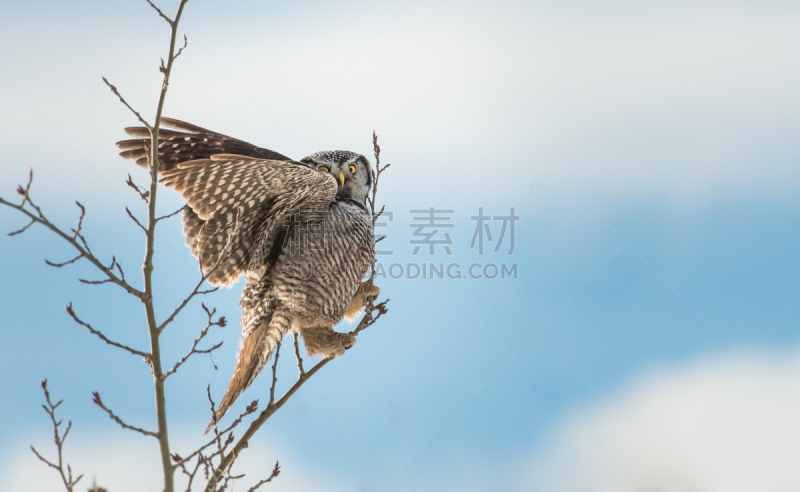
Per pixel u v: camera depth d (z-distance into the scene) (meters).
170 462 6.56
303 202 10.17
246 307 10.47
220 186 8.87
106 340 6.20
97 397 6.39
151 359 6.44
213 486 6.92
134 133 9.28
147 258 6.32
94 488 6.62
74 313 6.02
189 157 9.36
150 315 6.36
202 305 6.55
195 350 6.48
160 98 6.20
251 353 10.08
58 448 6.71
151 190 6.29
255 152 9.35
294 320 10.42
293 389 8.48
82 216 5.77
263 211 9.70
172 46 6.17
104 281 6.07
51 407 6.82
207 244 9.57
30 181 5.41
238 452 7.43
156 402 6.50
